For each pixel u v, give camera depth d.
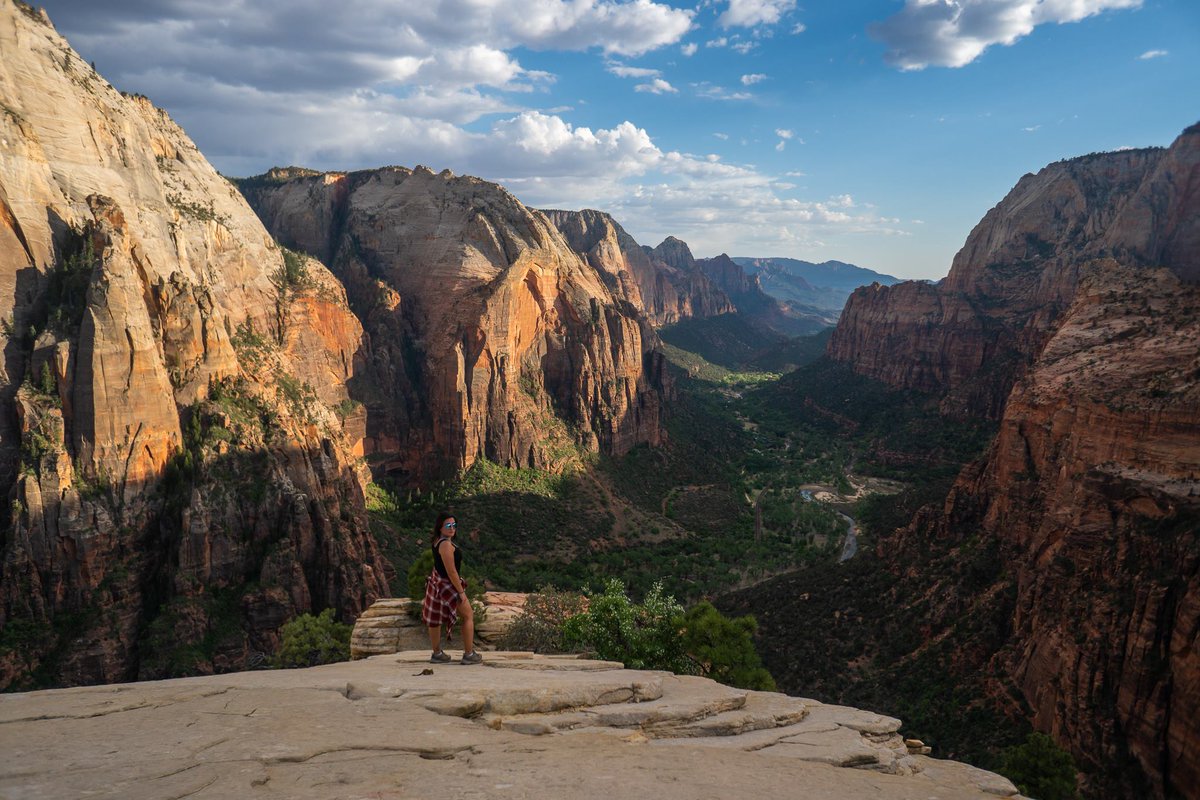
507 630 30.22
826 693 65.00
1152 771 40.66
